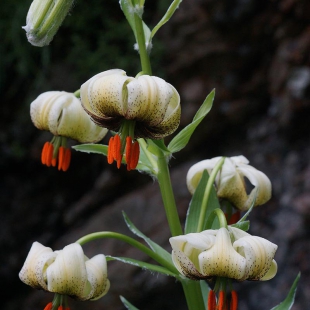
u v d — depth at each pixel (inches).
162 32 205.6
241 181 89.1
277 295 175.5
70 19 213.6
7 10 218.1
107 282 77.1
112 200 206.5
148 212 192.7
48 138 213.2
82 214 209.6
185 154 201.3
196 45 201.9
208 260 65.4
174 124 68.7
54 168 217.0
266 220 186.4
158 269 79.4
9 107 218.8
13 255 211.6
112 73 69.2
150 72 79.4
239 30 201.3
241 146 201.2
